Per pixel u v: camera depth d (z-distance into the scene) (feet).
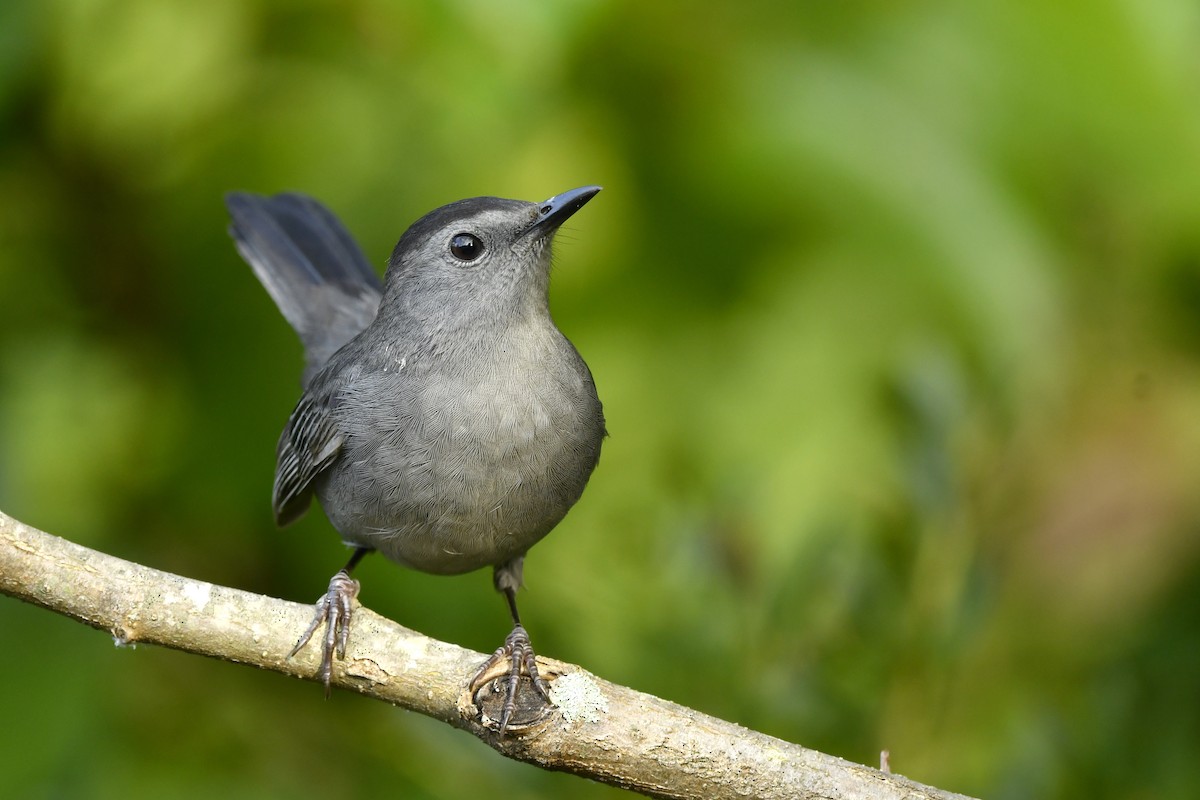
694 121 35.35
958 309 34.55
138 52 34.30
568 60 33.50
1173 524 32.53
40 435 34.60
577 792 30.45
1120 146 34.04
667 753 24.94
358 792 31.45
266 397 35.73
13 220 34.63
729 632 29.40
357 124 35.29
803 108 34.65
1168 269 35.40
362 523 31.35
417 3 31.17
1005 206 34.19
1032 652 30.55
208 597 25.77
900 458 30.55
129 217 35.17
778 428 36.63
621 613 30.40
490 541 30.86
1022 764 28.37
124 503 34.91
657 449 36.70
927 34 34.47
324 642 25.85
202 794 30.96
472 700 25.34
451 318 30.40
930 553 29.32
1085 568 32.17
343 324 37.01
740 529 30.81
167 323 35.60
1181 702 29.48
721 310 37.35
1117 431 34.06
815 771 24.80
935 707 28.84
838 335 36.55
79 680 31.55
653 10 34.68
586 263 37.04
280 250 36.91
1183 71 33.68
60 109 34.19
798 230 35.76
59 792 30.78
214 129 35.06
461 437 29.91
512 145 35.09
